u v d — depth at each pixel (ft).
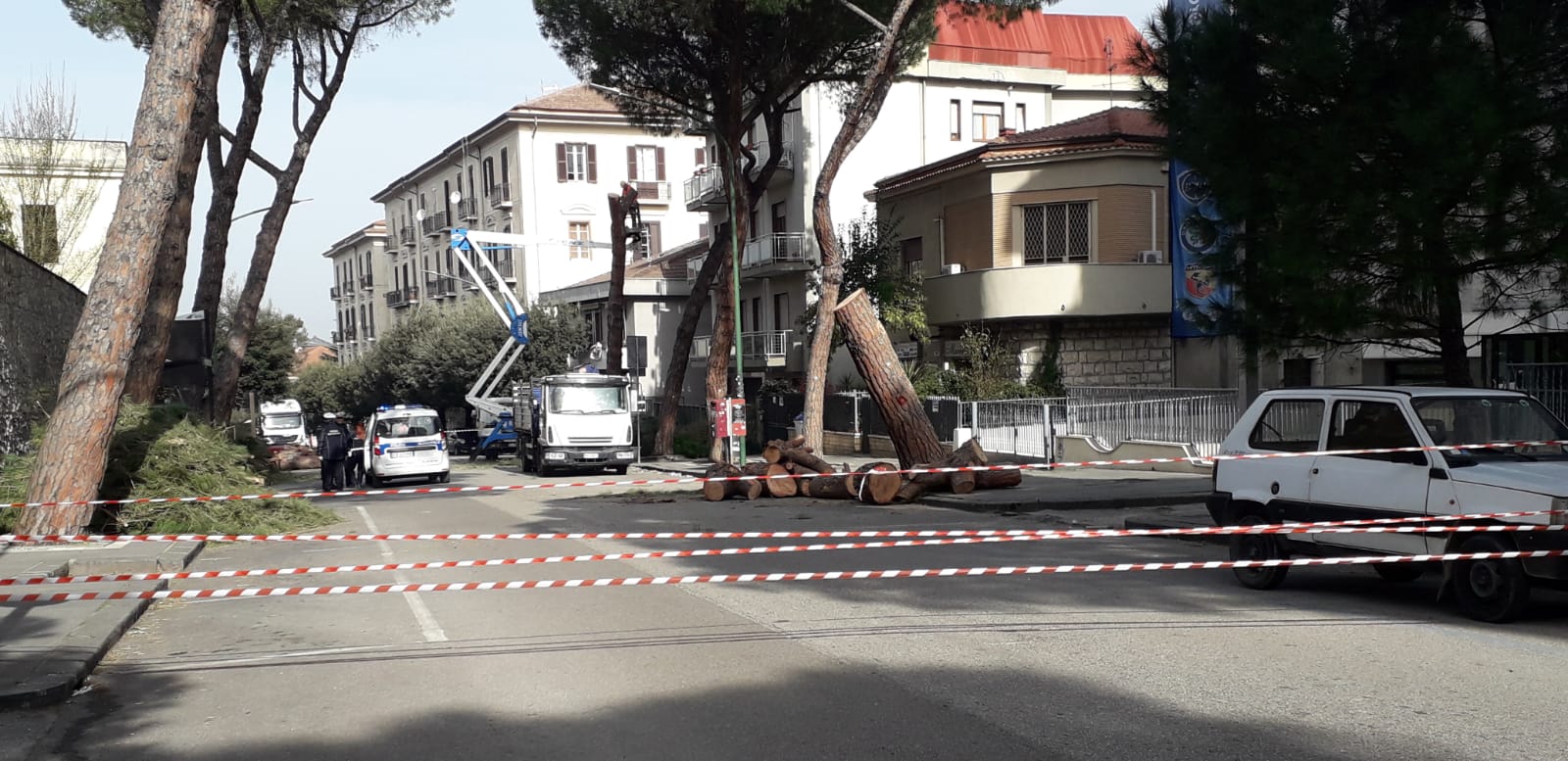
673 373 123.75
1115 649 24.67
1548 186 35.01
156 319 66.85
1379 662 23.07
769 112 106.83
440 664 25.38
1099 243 103.96
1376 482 29.17
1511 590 26.30
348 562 43.96
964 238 112.16
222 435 58.70
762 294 149.79
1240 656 23.79
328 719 21.07
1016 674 22.72
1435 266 37.68
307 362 308.19
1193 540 43.68
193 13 46.57
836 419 115.85
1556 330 57.16
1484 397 30.25
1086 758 17.43
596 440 107.24
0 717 21.68
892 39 77.36
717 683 22.80
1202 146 42.04
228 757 18.89
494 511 68.33
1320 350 43.86
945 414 95.30
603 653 25.91
